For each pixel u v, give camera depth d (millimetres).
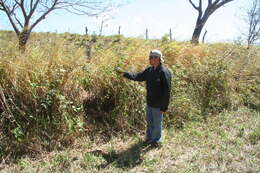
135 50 6695
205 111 6984
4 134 4406
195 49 8414
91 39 6559
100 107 5738
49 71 5098
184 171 3973
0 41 5090
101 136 5238
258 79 8742
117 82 5742
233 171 4023
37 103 4770
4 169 3980
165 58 7145
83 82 5426
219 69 7730
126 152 4633
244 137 5383
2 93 4418
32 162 4211
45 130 4727
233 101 7742
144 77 4840
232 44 9766
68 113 4992
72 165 4105
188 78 7348
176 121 6141
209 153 4605
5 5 9430
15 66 4723
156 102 4715
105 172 3949
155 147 4875
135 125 5691
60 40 5758
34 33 6227
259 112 7340
